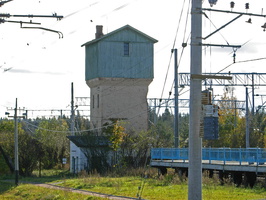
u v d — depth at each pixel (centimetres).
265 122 6894
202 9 1786
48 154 7331
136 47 6438
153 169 4978
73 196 3384
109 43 6350
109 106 6322
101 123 6284
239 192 3192
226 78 1767
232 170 3694
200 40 1772
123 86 6388
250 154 3559
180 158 4456
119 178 4550
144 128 6400
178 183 3888
